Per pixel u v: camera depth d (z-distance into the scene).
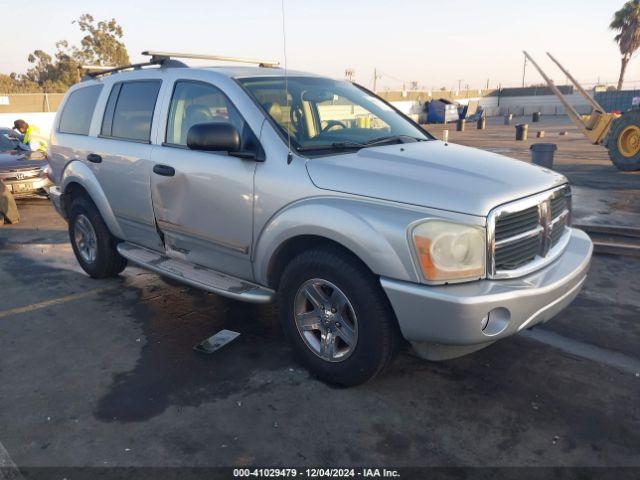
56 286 5.34
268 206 3.38
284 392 3.30
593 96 49.50
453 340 2.77
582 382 3.40
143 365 3.68
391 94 46.91
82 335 4.18
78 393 3.33
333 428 2.94
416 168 3.15
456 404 3.16
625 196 9.20
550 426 2.95
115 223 4.86
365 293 3.02
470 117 45.22
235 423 2.99
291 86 4.03
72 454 2.75
